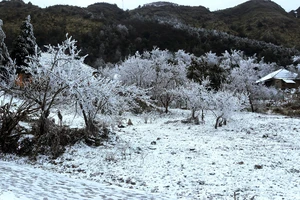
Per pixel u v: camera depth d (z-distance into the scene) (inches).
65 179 321.7
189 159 469.1
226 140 649.0
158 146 566.3
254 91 1357.0
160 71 1443.2
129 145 557.3
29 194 211.5
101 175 389.1
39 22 4254.4
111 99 579.8
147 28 4084.6
